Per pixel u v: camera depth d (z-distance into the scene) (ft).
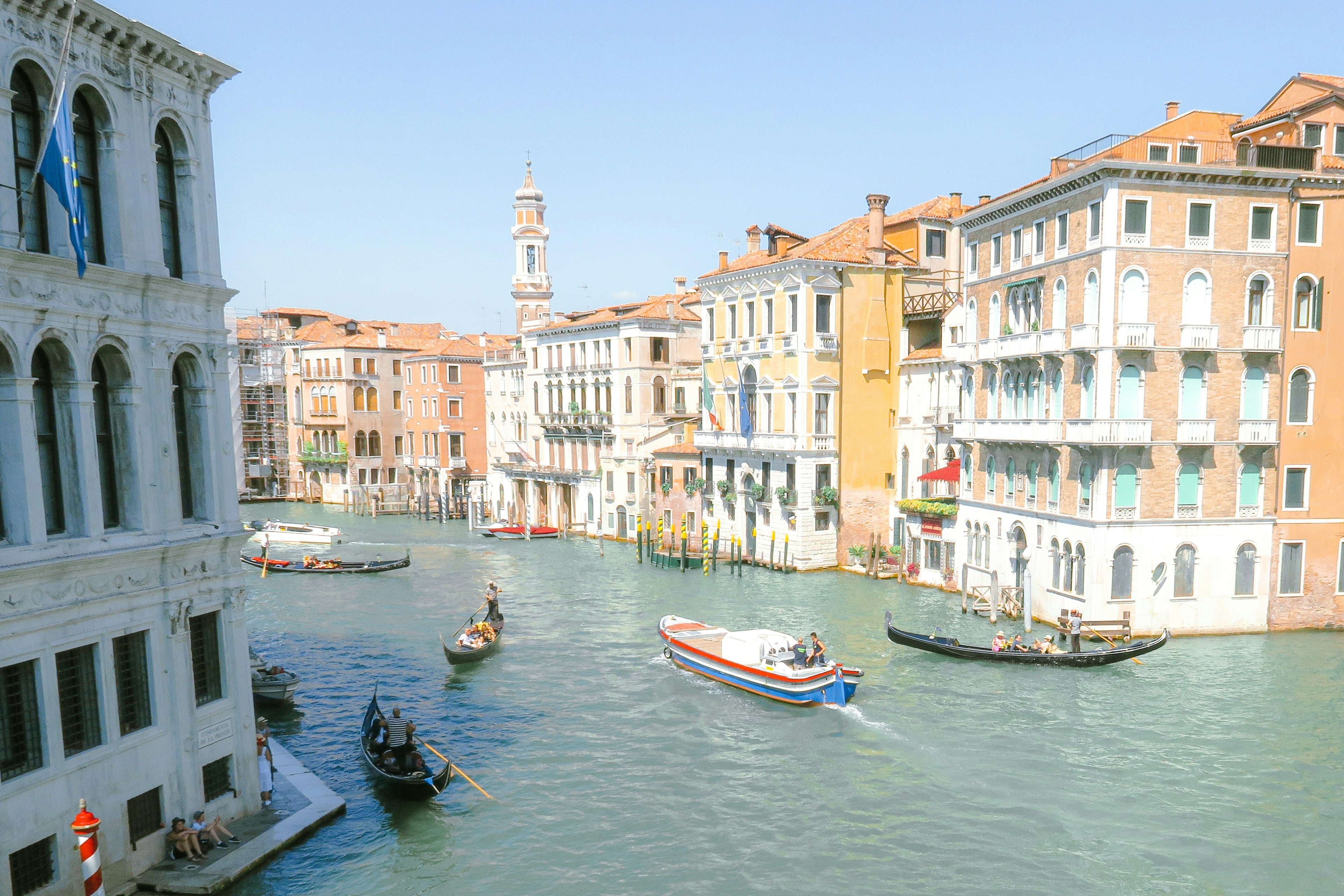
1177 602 95.71
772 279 143.43
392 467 257.55
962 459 120.78
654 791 62.75
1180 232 92.02
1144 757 67.00
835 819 58.39
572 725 75.72
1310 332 95.55
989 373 113.09
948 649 89.66
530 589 133.69
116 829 43.83
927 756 67.97
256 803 53.88
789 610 114.62
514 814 59.31
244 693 52.37
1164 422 93.20
